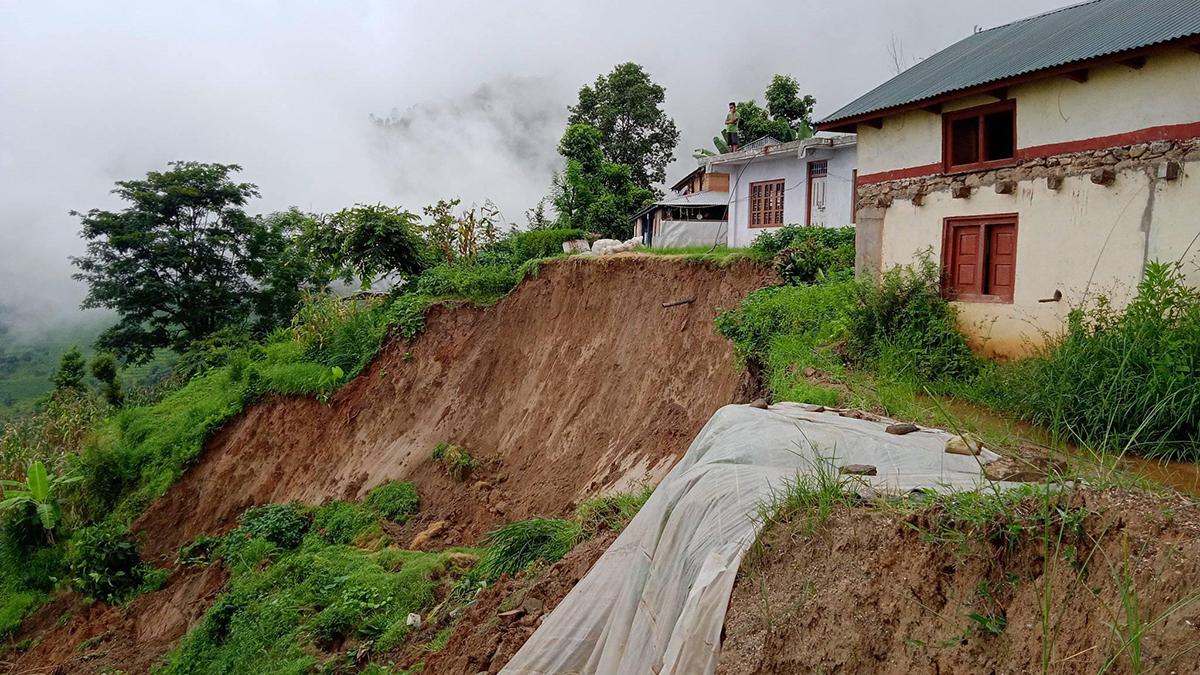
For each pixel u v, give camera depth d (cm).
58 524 1972
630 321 1650
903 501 441
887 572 398
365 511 1627
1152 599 325
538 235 2480
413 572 1112
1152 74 880
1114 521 365
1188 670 291
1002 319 1062
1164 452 690
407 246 2366
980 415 865
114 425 2345
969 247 1120
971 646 353
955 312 1111
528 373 1830
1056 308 994
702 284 1552
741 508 489
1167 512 371
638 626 484
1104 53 889
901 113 1192
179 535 1927
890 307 1114
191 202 3475
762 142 2769
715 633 419
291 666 971
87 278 3391
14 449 2384
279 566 1351
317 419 2016
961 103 1103
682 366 1424
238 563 1536
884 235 1248
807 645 394
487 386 1881
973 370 1026
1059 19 1182
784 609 412
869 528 424
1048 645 331
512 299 1997
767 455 574
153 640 1441
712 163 2308
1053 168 993
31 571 1858
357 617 1035
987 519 389
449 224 2477
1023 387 866
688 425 1284
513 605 759
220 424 2106
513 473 1600
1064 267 984
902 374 1012
